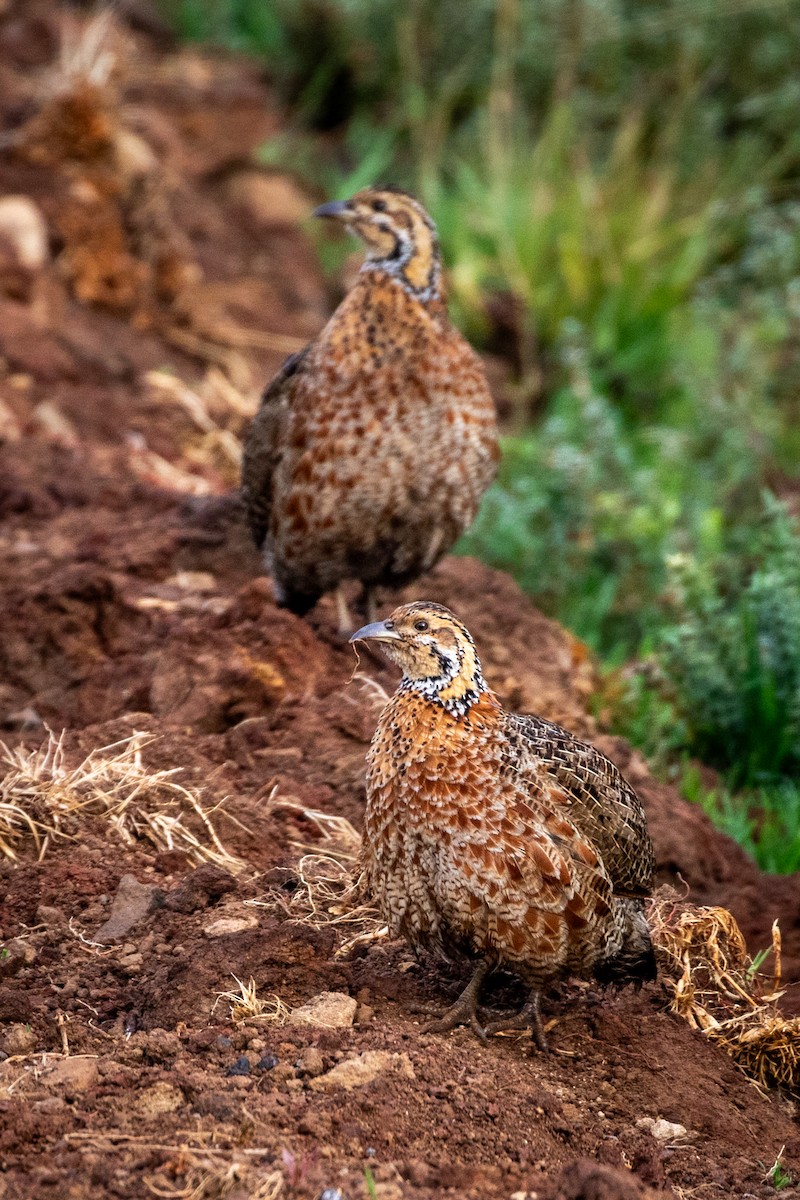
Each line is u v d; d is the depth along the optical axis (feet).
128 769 29.25
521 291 60.85
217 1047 22.62
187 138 69.46
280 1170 19.65
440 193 67.56
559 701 35.70
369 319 33.35
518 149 67.77
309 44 76.79
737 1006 26.20
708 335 57.57
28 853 27.58
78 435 47.42
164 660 33.09
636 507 46.68
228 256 63.16
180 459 47.50
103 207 54.95
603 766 24.68
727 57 68.95
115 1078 21.63
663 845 30.58
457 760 22.77
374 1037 23.00
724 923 27.20
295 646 33.63
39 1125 20.57
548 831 22.88
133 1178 19.52
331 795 30.01
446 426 33.55
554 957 23.15
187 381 52.80
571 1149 21.62
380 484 33.55
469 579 40.19
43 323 51.57
